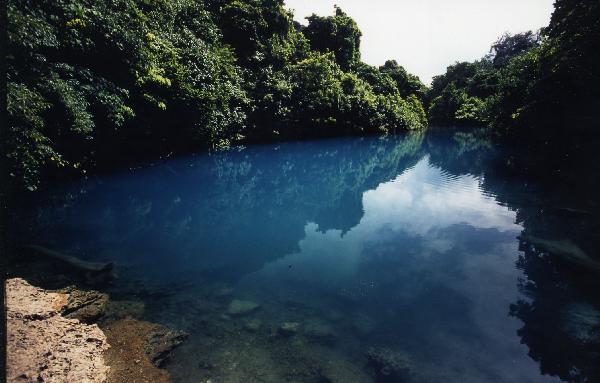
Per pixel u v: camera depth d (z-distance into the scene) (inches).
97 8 571.2
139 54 640.4
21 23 380.5
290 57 1736.0
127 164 800.3
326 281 340.5
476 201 609.0
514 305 288.7
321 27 2363.4
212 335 248.5
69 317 236.8
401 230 487.2
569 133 896.3
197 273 351.9
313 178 898.1
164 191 697.6
